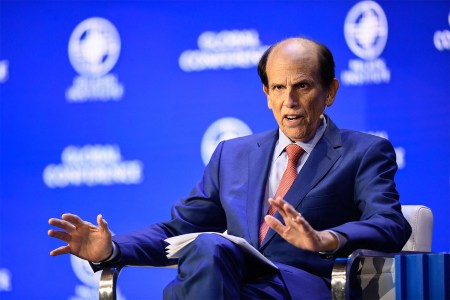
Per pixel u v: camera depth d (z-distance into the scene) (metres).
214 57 12.77
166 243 8.16
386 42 12.35
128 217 12.91
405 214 8.64
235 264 6.97
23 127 13.20
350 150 8.01
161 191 12.85
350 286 6.98
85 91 13.06
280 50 7.98
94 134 13.02
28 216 13.17
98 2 13.07
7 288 13.17
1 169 13.24
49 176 13.14
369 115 12.33
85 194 13.03
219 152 8.68
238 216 8.02
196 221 8.48
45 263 13.14
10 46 13.25
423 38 12.30
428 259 7.18
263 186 8.12
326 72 7.98
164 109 12.88
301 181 7.93
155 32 12.93
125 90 12.96
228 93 12.73
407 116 12.29
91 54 13.04
